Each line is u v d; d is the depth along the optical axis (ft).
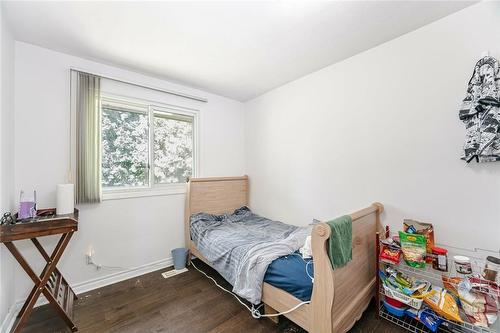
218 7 4.84
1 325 4.90
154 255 8.43
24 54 6.11
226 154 10.84
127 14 5.07
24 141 6.09
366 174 6.70
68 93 6.77
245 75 8.41
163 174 9.05
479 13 4.79
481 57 4.75
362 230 5.51
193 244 8.55
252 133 11.00
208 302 6.24
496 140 4.33
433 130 5.44
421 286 4.89
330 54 6.88
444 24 5.24
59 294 5.71
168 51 6.68
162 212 8.66
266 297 5.23
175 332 5.11
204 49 6.57
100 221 7.30
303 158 8.57
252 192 10.97
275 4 4.76
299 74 8.32
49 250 6.40
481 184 4.79
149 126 8.57
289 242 6.35
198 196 9.34
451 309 4.38
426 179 5.55
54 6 4.79
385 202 6.28
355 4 4.78
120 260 7.66
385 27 5.57
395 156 6.07
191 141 9.89
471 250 4.92
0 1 4.59
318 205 8.05
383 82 6.29
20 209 5.37
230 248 6.41
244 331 5.11
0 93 4.82
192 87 9.58
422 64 5.58
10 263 5.56
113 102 7.81
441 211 5.32
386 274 5.45
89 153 6.95
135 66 7.64
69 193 5.99
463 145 4.99
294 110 8.89
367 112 6.64
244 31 5.70
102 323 5.43
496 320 4.20
